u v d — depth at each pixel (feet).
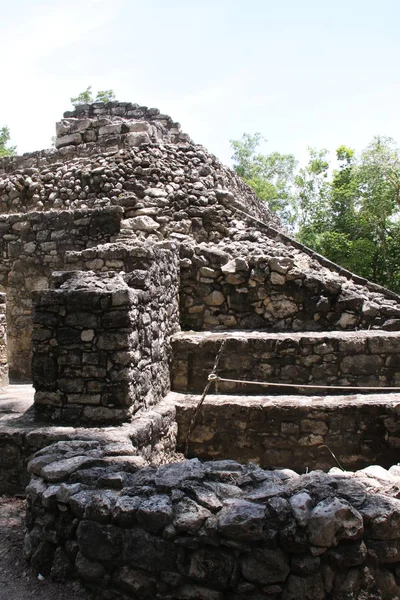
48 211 26.53
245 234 26.02
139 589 8.70
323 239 52.75
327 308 22.29
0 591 9.28
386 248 52.29
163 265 19.90
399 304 22.68
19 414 16.52
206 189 27.94
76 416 15.10
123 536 8.89
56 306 15.25
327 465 17.48
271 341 19.65
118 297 14.88
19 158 31.91
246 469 10.00
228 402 18.03
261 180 71.61
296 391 19.43
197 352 20.08
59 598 9.10
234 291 23.18
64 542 9.66
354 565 8.09
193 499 8.76
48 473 10.13
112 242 25.04
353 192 52.90
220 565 8.29
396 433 17.17
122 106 39.68
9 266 27.14
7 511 12.99
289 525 8.11
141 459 11.02
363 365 19.26
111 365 14.93
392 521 8.16
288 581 8.15
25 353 26.76
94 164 28.53
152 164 27.76
